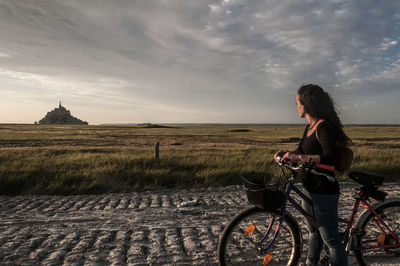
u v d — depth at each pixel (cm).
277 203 238
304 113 245
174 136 4822
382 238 283
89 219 484
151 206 577
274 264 273
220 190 735
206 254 339
